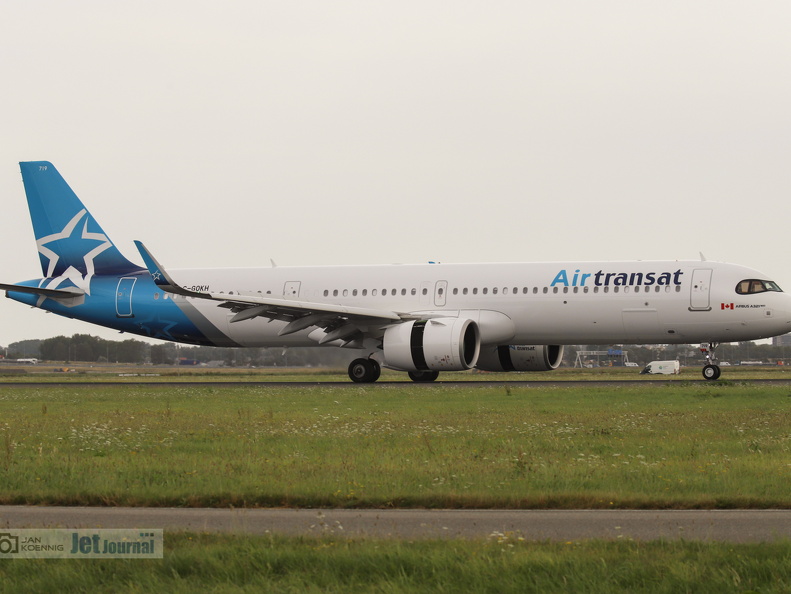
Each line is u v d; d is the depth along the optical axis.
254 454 67.50
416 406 107.25
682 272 149.00
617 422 85.75
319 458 64.69
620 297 150.12
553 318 153.50
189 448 72.06
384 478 55.34
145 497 50.59
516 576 35.03
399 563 36.41
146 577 36.00
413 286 162.00
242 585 34.97
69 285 179.75
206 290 174.00
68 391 152.50
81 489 52.62
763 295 144.62
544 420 88.94
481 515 46.50
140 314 175.62
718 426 81.75
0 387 173.88
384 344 149.38
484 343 157.75
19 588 35.44
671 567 35.16
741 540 40.19
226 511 48.50
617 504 48.25
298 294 168.38
